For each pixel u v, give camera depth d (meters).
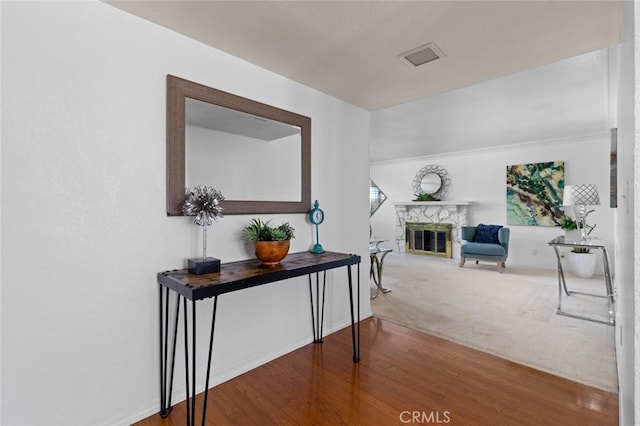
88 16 1.48
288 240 2.03
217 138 1.97
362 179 3.09
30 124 1.34
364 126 3.11
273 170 2.28
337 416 1.68
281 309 2.36
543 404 1.76
